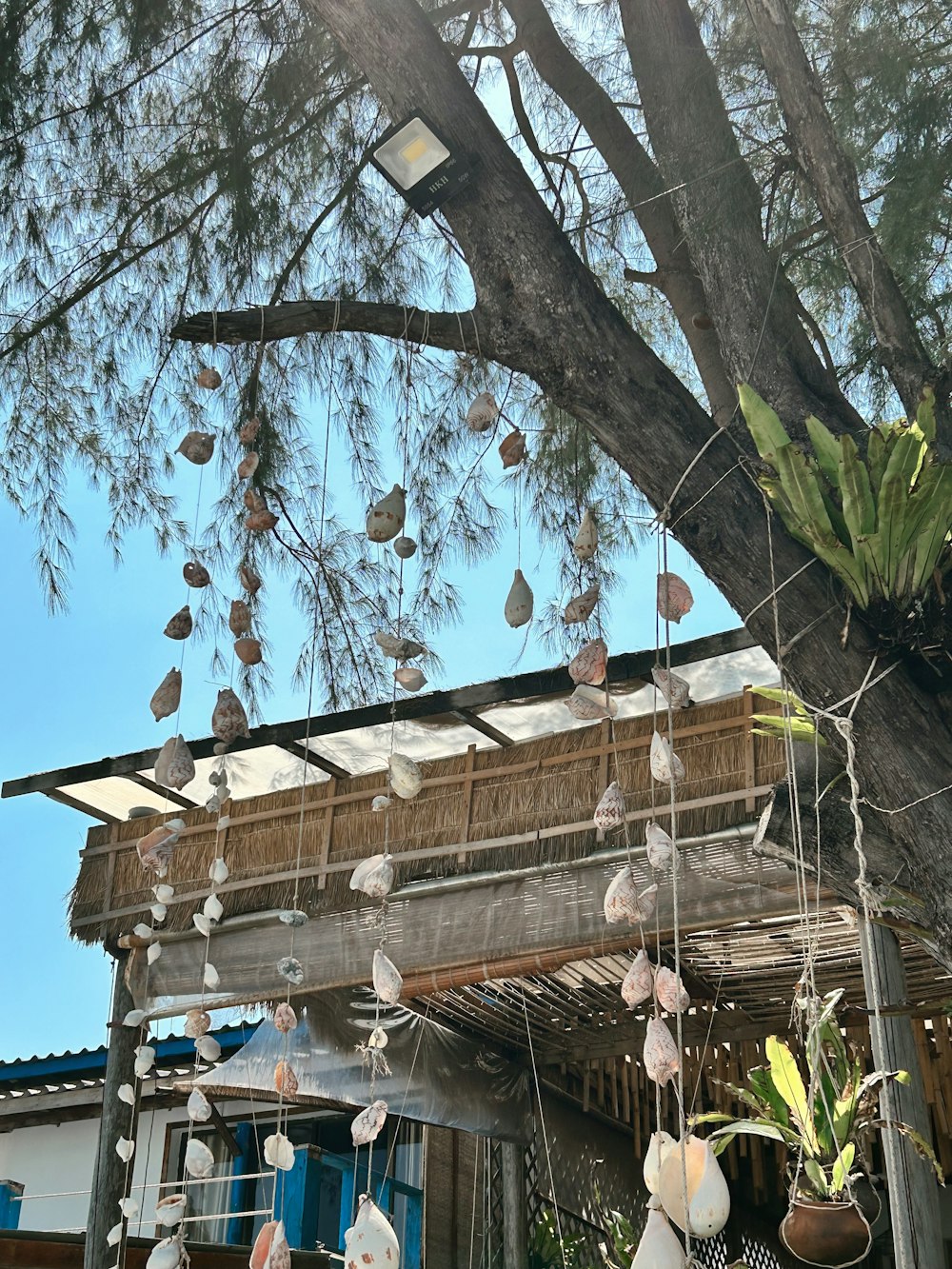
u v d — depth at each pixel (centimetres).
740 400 187
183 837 444
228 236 354
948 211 255
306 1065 458
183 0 340
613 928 378
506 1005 506
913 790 189
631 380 217
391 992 199
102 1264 374
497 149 229
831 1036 229
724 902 362
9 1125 720
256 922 422
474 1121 515
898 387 222
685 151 249
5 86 317
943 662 194
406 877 406
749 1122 223
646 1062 145
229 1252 379
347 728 385
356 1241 169
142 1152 661
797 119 230
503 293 224
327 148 363
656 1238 140
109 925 438
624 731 389
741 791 363
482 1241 666
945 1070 480
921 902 195
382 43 231
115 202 348
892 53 258
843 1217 197
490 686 368
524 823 393
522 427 372
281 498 359
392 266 369
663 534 181
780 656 198
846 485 180
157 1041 657
